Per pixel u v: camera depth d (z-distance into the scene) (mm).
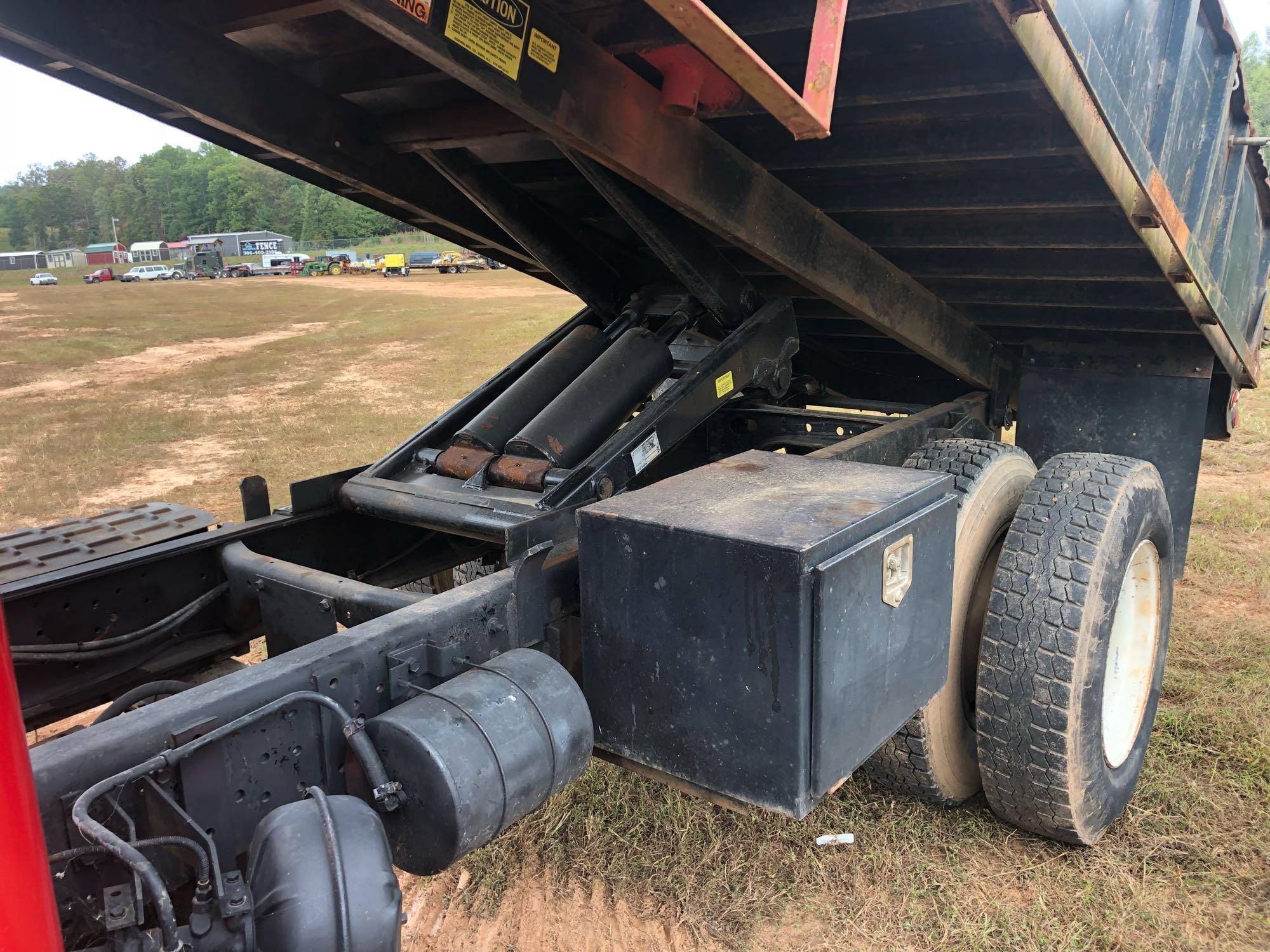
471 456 3111
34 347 23641
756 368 3463
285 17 2203
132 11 2193
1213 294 3713
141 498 7965
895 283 3654
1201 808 3061
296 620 2404
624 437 2928
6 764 804
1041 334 4402
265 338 24828
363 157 3066
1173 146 3129
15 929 817
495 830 1727
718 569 1813
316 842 1397
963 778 3006
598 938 2592
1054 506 2895
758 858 2881
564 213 3793
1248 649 4113
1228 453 8141
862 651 1904
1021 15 2045
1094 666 2721
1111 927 2570
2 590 2248
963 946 2521
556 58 1980
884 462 3438
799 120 1769
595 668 2078
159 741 1501
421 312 31250
